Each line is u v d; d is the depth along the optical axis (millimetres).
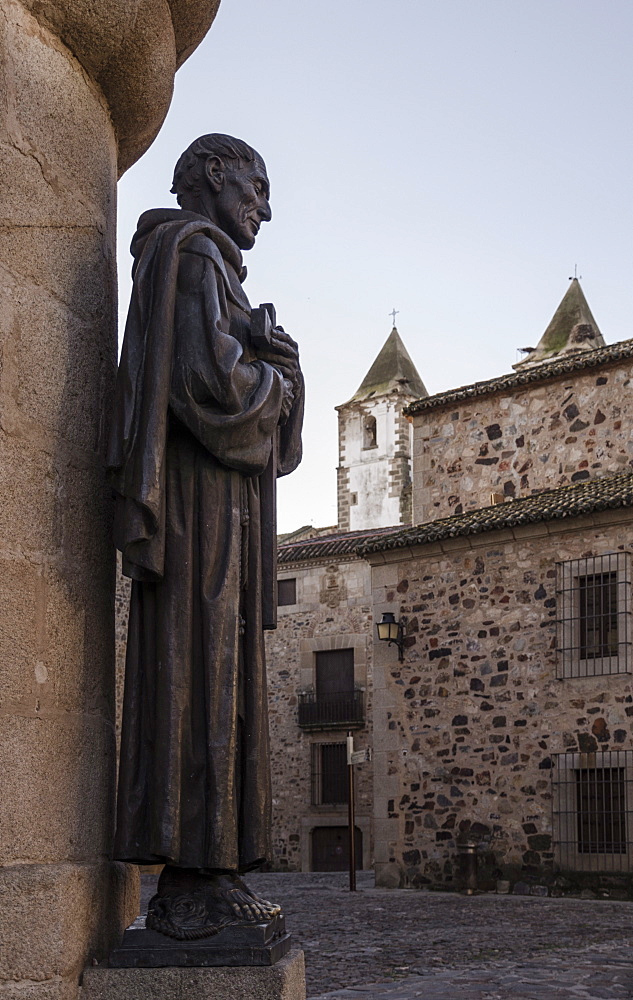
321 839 31797
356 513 66562
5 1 2807
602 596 17812
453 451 22766
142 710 2865
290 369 3164
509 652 18734
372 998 7418
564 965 9234
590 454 20719
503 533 18938
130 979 2662
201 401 2887
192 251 2990
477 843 18547
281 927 2924
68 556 2871
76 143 3045
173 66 3365
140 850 2783
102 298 3111
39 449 2795
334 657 32156
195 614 2873
